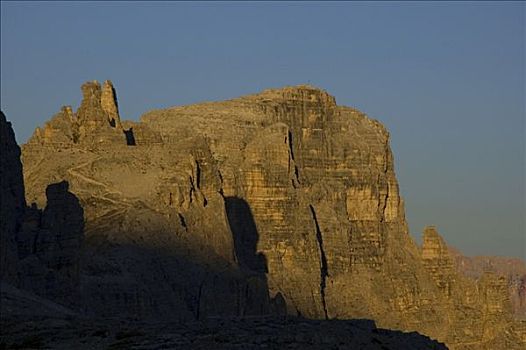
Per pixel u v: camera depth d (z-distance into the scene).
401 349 156.88
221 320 168.88
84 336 154.00
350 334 157.00
